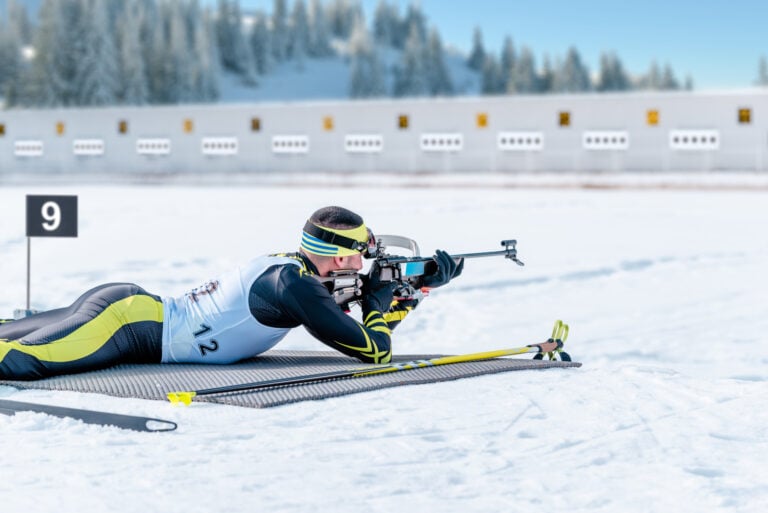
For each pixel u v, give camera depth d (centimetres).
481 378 1189
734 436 922
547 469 810
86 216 5069
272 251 3531
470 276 2989
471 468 810
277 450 856
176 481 760
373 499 725
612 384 1154
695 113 7856
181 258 3331
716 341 2044
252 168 9088
